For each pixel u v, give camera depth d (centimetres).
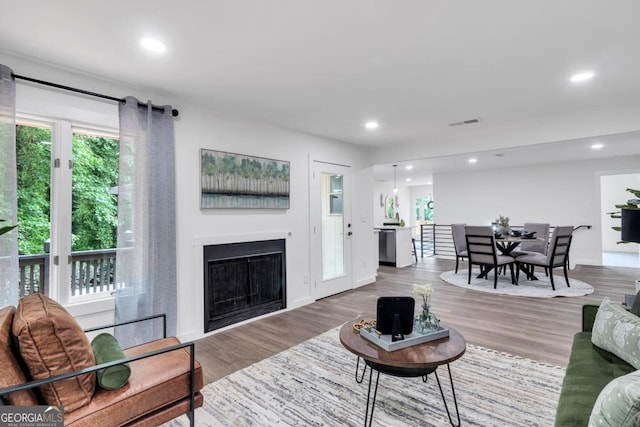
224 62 232
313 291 439
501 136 416
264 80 264
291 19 181
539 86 281
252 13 175
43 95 229
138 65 235
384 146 529
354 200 518
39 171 245
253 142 369
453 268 677
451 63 237
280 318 369
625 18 181
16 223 209
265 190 376
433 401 203
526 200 746
